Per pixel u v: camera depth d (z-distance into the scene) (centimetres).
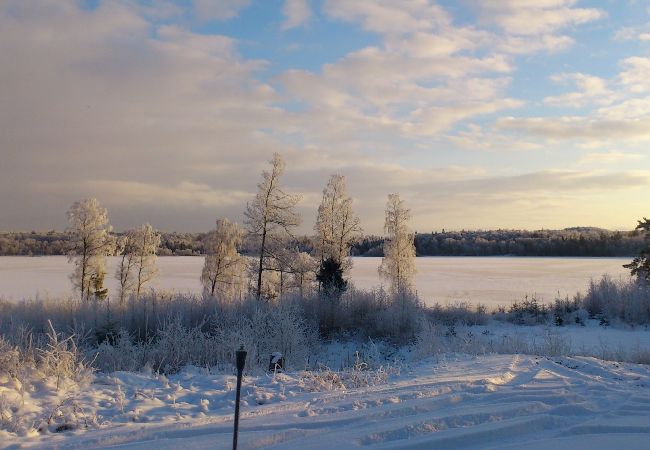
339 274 3197
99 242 4159
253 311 2203
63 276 7869
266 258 3506
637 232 3334
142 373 1078
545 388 840
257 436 589
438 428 621
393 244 4131
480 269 9762
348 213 3959
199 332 1566
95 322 2003
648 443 571
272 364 1233
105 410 746
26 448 569
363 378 1022
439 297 4984
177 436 603
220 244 4538
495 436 598
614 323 2867
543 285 6169
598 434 607
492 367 1089
